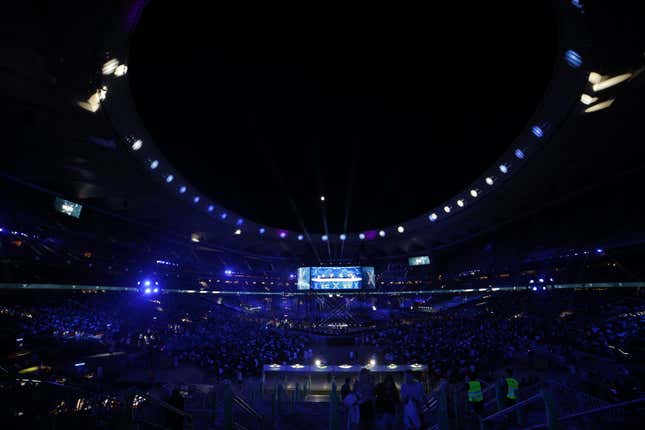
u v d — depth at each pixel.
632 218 36.06
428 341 32.97
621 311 32.31
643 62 20.89
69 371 22.19
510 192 43.69
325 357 35.84
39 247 35.31
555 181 39.56
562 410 11.43
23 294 33.91
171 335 36.34
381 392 8.88
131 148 32.09
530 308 43.09
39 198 35.31
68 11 18.48
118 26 21.14
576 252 42.25
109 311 40.91
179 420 9.40
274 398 12.65
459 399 12.90
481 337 30.55
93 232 42.22
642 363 21.39
